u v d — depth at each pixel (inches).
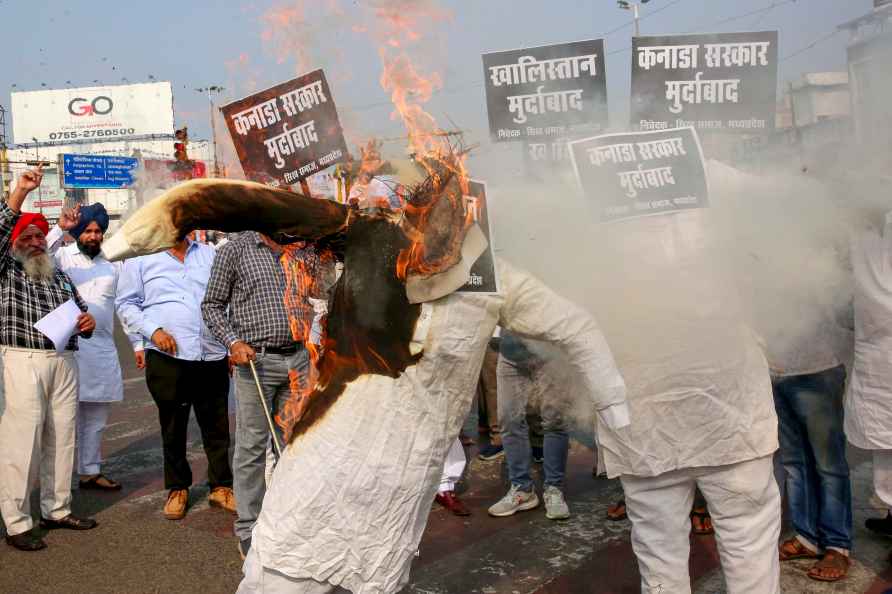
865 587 144.6
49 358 174.1
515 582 152.2
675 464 110.8
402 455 90.2
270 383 161.2
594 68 117.3
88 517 191.3
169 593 151.0
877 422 136.6
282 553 89.8
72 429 182.4
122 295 192.7
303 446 92.2
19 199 167.3
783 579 149.1
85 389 205.9
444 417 93.3
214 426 196.4
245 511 163.3
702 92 122.6
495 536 175.8
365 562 90.7
